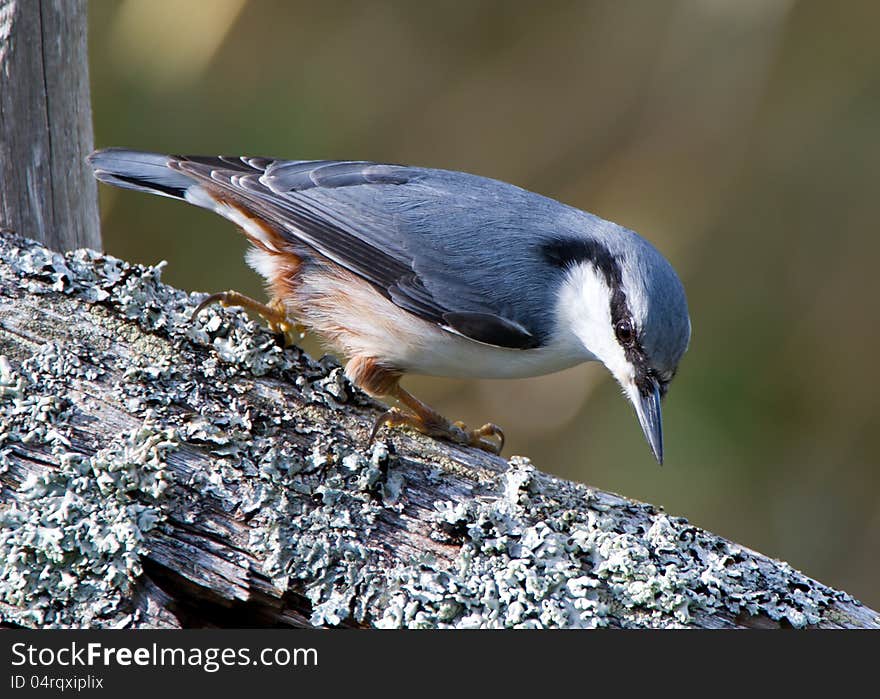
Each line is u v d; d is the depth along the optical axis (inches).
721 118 411.5
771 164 416.2
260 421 209.5
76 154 266.4
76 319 214.1
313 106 426.6
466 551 197.9
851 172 411.2
